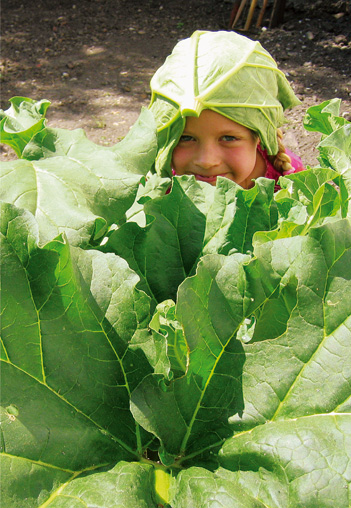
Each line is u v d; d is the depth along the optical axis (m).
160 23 7.56
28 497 0.74
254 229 1.15
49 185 0.96
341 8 6.99
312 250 0.86
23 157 1.09
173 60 1.61
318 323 0.85
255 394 0.86
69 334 0.82
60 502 0.74
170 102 1.58
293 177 1.27
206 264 0.86
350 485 0.73
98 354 0.85
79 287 0.82
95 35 7.31
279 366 0.86
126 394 0.88
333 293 0.86
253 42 1.62
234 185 1.15
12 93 5.98
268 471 0.79
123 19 7.70
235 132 1.62
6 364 0.79
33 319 0.79
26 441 0.77
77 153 1.08
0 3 8.41
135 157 1.10
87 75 6.31
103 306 0.85
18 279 0.77
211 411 0.88
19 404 0.79
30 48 7.03
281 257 0.88
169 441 0.86
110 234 1.11
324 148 1.25
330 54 6.19
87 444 0.83
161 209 1.16
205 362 0.87
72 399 0.83
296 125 4.92
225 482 0.77
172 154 1.70
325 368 0.84
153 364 0.86
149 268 1.12
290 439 0.79
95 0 8.26
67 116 5.47
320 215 1.27
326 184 1.21
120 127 5.25
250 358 0.88
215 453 0.86
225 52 1.55
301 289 0.86
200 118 1.59
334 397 0.82
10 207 0.77
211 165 1.65
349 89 5.52
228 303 0.87
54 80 6.23
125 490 0.76
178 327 0.92
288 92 1.76
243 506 0.73
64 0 8.33
